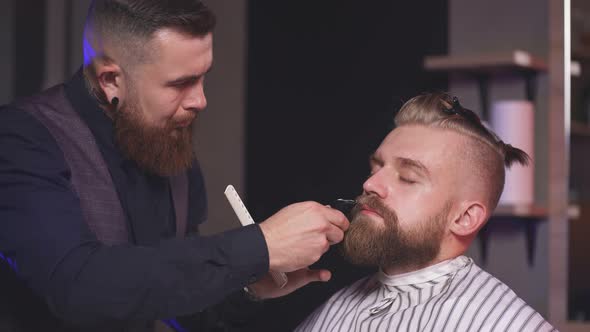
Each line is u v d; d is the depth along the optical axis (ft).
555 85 7.54
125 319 3.98
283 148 8.96
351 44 8.50
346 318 4.77
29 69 9.41
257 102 9.18
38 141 4.39
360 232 4.27
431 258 4.36
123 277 3.89
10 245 4.08
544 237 7.53
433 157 4.27
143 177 4.92
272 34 9.09
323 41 8.69
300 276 4.73
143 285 3.89
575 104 8.37
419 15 8.12
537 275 7.55
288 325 8.36
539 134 7.61
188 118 4.56
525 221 7.57
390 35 8.26
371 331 4.50
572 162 8.56
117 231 4.76
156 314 3.99
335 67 8.60
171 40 4.23
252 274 4.00
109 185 4.72
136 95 4.40
